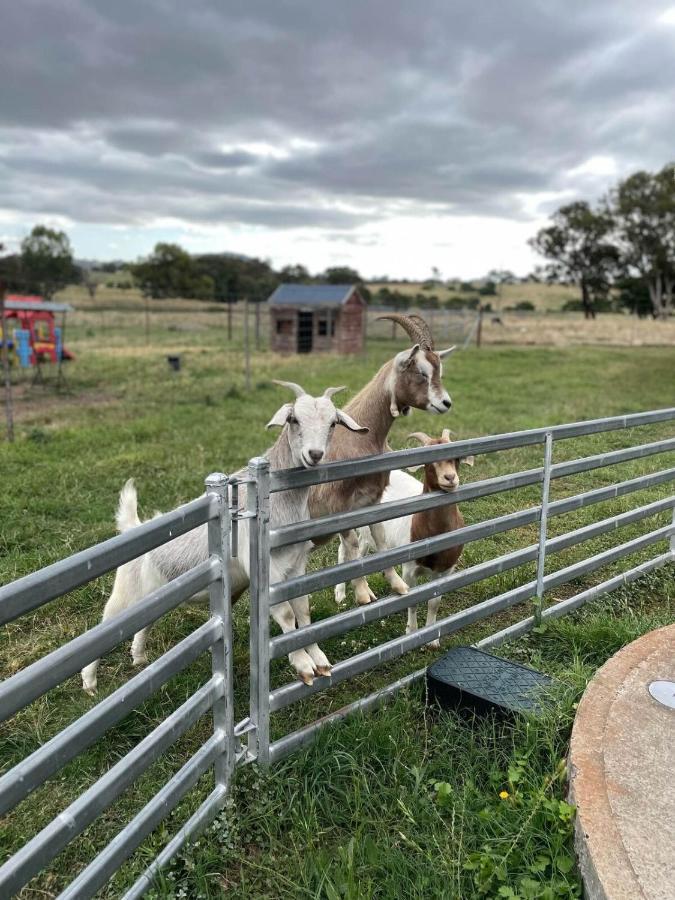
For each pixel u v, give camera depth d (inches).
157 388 642.2
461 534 155.8
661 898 84.2
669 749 112.8
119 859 90.2
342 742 128.2
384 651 142.2
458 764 126.4
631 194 2458.2
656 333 1707.7
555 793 113.0
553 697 133.6
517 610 197.6
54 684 76.9
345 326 1038.4
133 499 151.4
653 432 456.8
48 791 124.3
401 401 167.8
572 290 4136.3
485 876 97.0
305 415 123.9
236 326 1745.8
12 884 72.6
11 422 407.8
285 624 129.0
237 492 117.0
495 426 458.9
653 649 144.8
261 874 103.6
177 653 99.2
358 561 134.0
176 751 134.0
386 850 103.7
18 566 215.2
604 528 199.0
